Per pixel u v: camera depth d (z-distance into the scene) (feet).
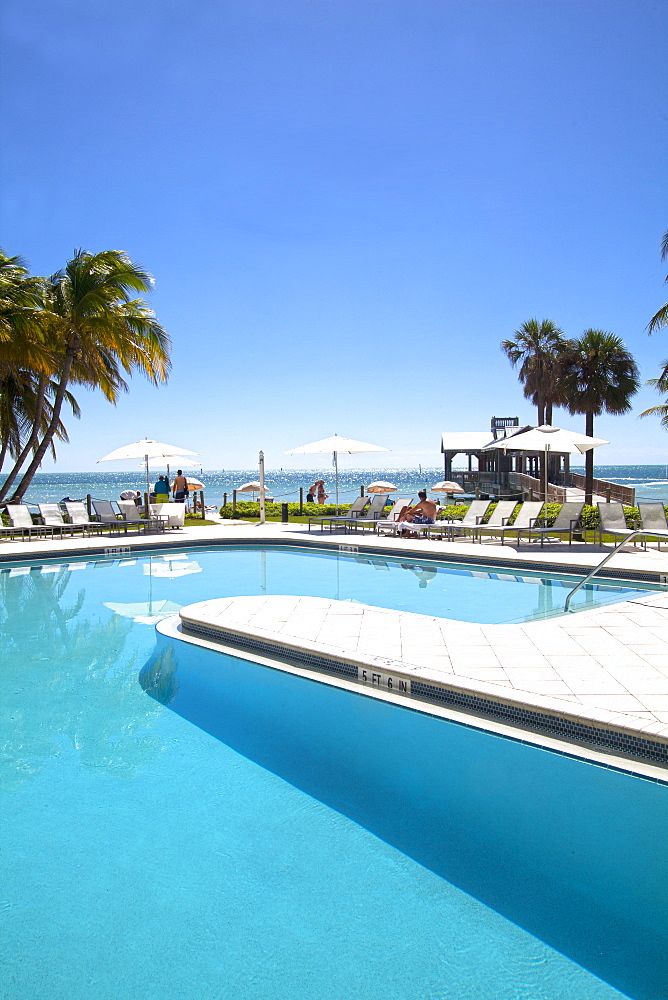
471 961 8.42
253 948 8.75
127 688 19.22
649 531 40.55
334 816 12.10
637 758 13.21
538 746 14.20
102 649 23.31
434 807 12.28
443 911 9.41
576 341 94.02
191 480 85.10
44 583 36.63
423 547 43.60
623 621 23.11
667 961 8.39
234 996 7.92
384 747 14.83
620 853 10.72
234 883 10.18
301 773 13.78
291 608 26.08
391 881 10.14
